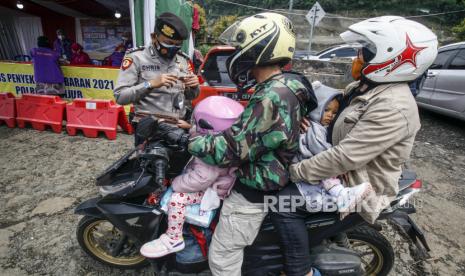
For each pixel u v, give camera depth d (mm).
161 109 2332
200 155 1402
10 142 4488
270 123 1296
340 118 1519
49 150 4227
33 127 5027
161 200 1727
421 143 4949
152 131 1575
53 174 3562
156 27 2145
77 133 4898
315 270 1748
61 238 2523
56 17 9047
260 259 1798
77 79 5797
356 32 1427
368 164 1487
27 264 2260
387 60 1334
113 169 1750
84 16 8961
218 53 4465
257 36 1280
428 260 2434
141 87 2074
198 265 1832
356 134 1355
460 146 4844
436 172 3945
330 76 7102
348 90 1666
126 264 2170
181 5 6758
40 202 3006
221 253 1638
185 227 1783
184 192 1646
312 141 1530
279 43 1287
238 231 1586
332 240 1956
